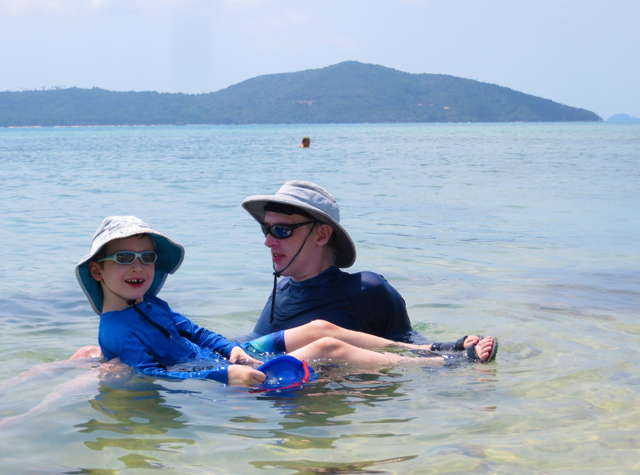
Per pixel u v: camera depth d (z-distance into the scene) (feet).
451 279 19.25
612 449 7.72
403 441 7.98
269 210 13.06
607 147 124.06
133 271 11.66
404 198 41.45
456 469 7.18
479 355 11.58
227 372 10.28
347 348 11.24
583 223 30.76
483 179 55.57
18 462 7.40
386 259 22.29
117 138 243.81
